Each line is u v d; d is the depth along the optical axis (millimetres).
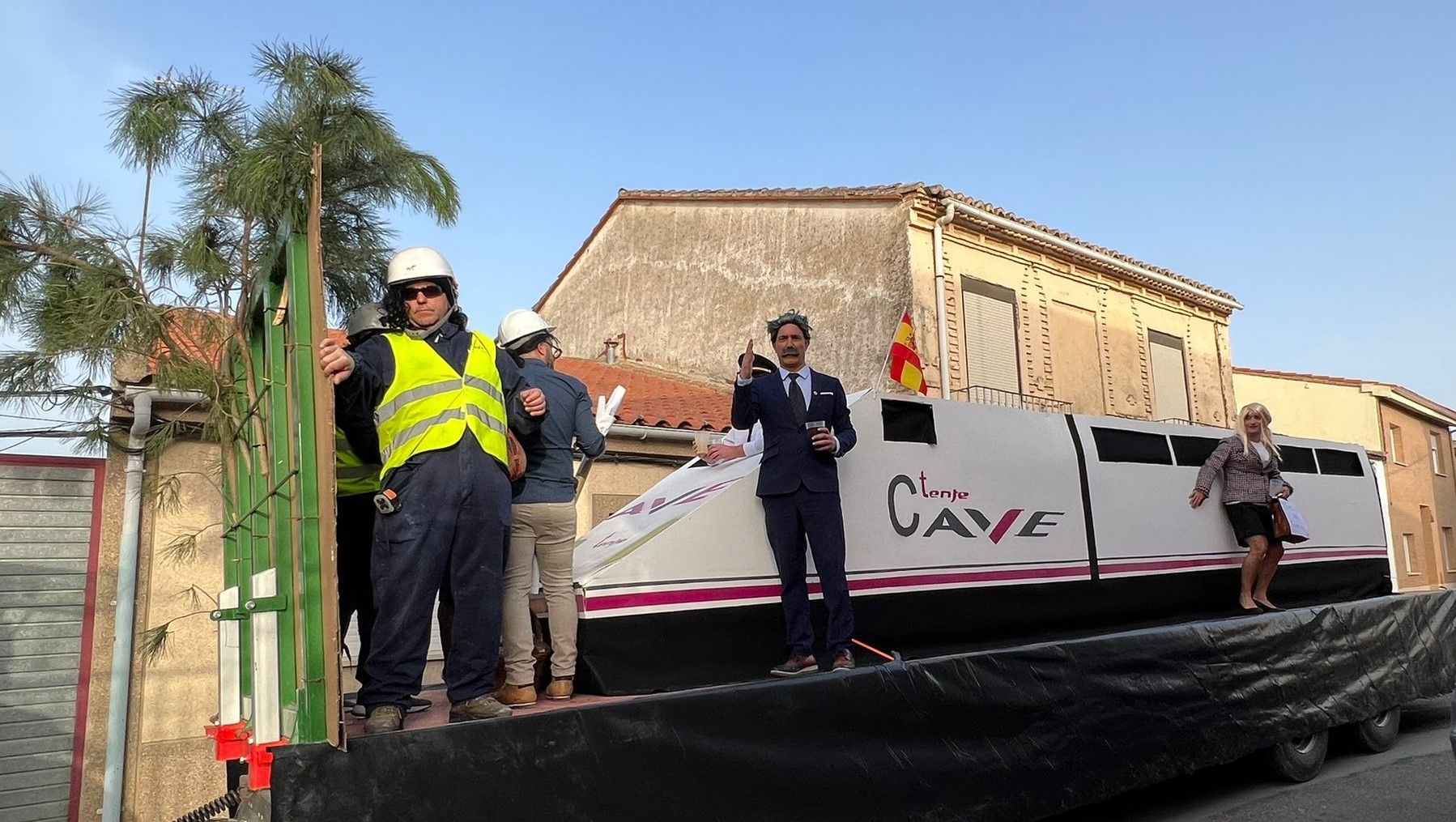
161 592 7371
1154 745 5883
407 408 3508
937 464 6035
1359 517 9266
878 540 5602
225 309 5070
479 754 3336
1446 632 8656
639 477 10266
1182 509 7586
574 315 19594
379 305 4242
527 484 4152
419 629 3420
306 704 3102
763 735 4133
